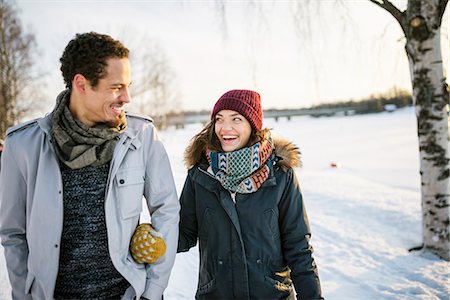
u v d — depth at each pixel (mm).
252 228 1839
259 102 1976
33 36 17031
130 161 1623
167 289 3471
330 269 4219
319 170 13477
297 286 1822
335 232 5668
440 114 4297
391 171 12805
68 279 1578
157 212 1740
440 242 4414
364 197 8086
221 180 1864
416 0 4137
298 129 38531
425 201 4531
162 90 22875
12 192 1575
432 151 4387
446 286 3660
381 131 31594
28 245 1563
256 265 1843
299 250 1846
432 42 4164
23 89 17266
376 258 4535
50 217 1515
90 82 1442
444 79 4246
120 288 1639
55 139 1535
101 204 1570
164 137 23562
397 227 5941
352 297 3492
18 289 1596
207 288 1919
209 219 1903
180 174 8812
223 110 1914
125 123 1620
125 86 1514
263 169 1860
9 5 15742
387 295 3514
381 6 4391
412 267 4160
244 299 1824
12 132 1592
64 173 1552
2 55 16234
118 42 1499
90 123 1541
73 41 1488
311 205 7582
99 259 1585
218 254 1882
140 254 1601
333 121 50062
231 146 1912
